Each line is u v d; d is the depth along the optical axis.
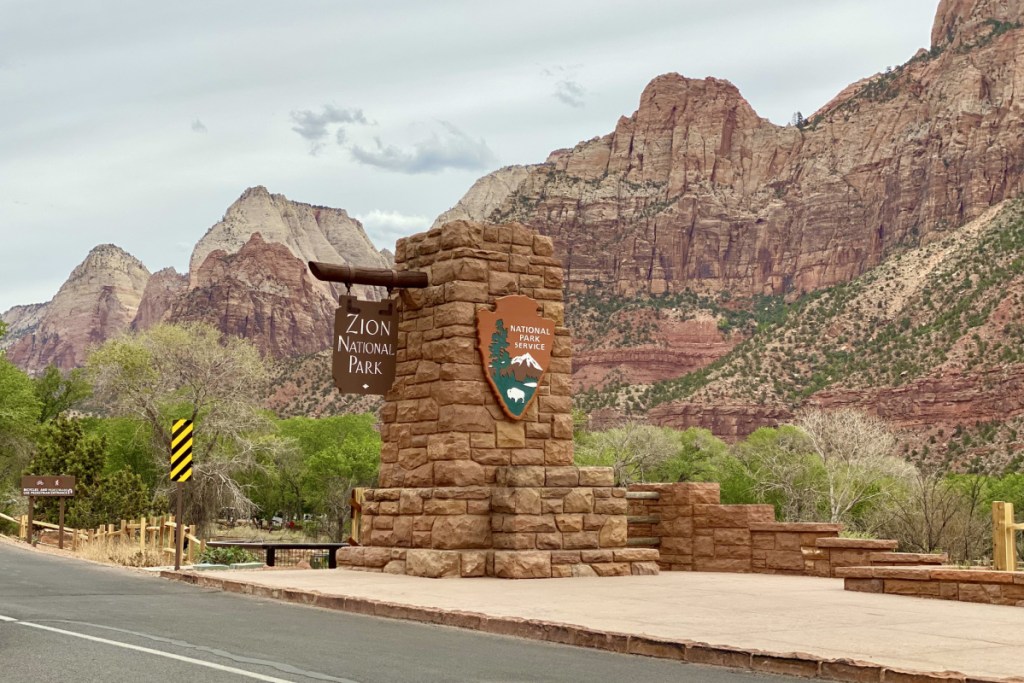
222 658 9.47
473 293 19.44
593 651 10.56
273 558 23.17
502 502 18.42
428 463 19.31
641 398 177.25
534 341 19.84
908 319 156.00
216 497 56.75
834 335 165.62
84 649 9.84
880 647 9.96
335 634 11.44
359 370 19.83
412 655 10.00
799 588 16.56
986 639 10.55
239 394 57.56
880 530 37.66
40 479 35.09
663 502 22.03
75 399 83.69
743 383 164.88
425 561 18.09
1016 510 66.25
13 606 13.72
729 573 20.48
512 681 8.68
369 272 19.48
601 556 18.72
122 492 44.78
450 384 19.11
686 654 9.99
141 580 18.78
